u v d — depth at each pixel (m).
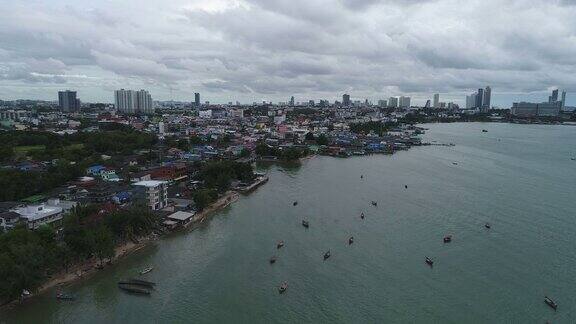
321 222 170.12
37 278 108.31
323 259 134.50
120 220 143.62
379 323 100.50
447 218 174.38
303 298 111.38
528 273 125.00
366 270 126.94
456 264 130.88
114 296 111.75
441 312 104.94
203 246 144.75
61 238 136.25
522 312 105.06
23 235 121.00
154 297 111.56
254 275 123.81
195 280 120.69
